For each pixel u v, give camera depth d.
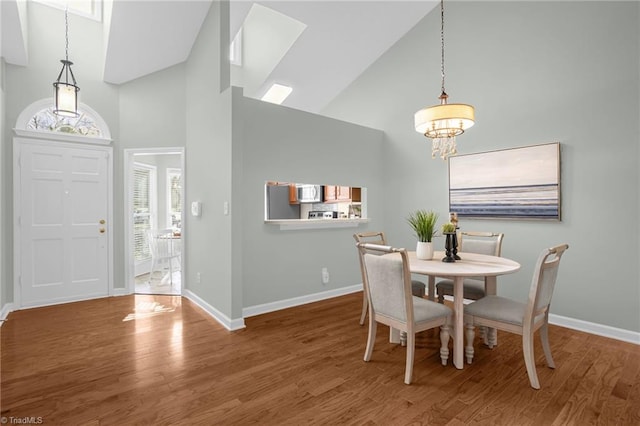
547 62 3.22
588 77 2.98
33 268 3.72
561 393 2.04
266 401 1.96
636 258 2.76
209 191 3.58
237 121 3.14
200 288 3.84
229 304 3.12
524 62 3.38
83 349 2.65
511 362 2.45
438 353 2.62
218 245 3.37
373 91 4.89
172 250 5.28
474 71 3.77
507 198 3.48
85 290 4.05
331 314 3.53
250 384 2.14
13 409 1.87
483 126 3.69
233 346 2.72
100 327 3.14
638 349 2.65
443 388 2.10
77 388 2.09
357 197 4.87
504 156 3.50
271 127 3.56
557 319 3.19
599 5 2.92
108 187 4.14
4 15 3.02
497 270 2.31
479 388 2.10
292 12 3.82
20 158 3.62
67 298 3.93
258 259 3.52
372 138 4.59
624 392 2.04
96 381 2.17
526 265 3.39
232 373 2.28
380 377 2.24
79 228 3.98
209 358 2.51
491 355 2.57
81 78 3.95
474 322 2.39
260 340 2.85
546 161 3.20
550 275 2.17
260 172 3.49
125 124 4.18
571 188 3.08
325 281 4.09
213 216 3.49
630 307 2.80
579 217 3.04
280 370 2.33
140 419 1.79
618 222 2.84
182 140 4.27
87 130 4.05
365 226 4.55
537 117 3.29
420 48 4.31
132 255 4.31
